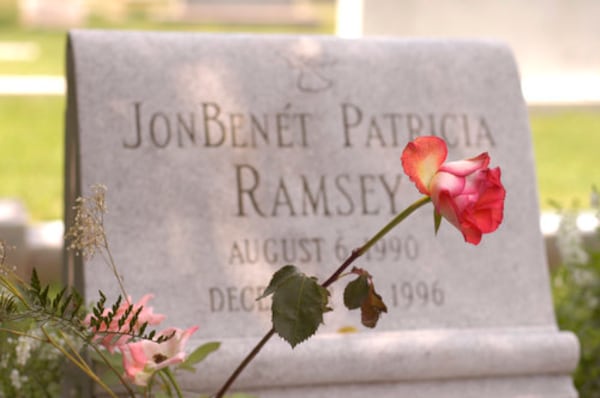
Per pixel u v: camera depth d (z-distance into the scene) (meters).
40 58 21.52
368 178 4.96
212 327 4.60
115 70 4.79
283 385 4.54
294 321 2.58
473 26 12.62
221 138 4.82
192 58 4.89
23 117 17.67
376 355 4.61
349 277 4.82
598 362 5.56
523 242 5.14
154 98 4.79
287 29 23.73
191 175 4.74
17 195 13.15
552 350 4.90
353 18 12.17
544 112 13.26
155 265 4.61
